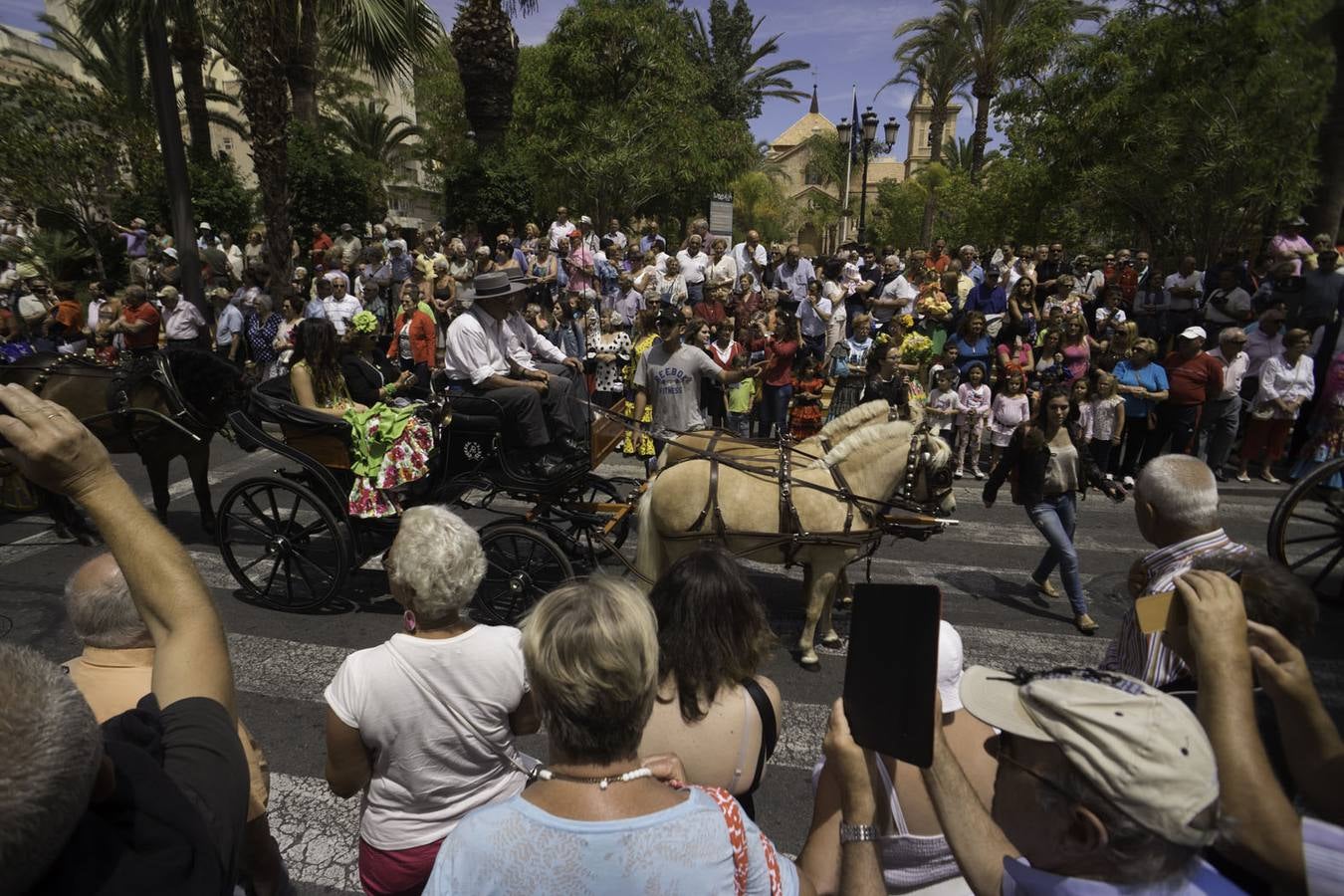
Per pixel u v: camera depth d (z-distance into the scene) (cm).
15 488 694
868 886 167
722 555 246
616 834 142
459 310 1351
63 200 1877
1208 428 965
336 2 1204
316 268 1634
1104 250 1515
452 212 1806
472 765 242
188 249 1236
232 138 2834
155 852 111
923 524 500
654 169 2206
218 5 1214
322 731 444
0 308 1158
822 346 1266
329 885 338
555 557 533
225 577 643
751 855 154
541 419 549
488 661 239
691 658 225
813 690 500
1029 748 141
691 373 670
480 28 1734
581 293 1334
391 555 248
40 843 98
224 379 658
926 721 146
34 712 101
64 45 2292
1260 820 142
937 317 1215
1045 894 134
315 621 571
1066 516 601
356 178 1894
